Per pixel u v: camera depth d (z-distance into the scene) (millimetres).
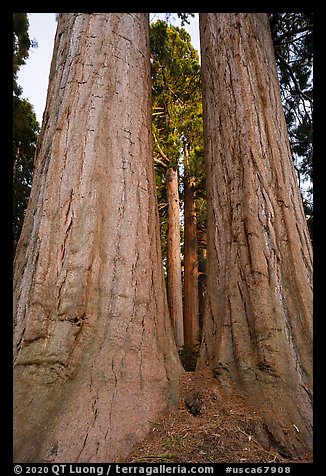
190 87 13750
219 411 2430
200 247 16281
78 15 3670
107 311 2625
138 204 3121
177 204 13500
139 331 2674
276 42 6379
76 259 2688
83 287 2609
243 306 2889
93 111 3227
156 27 13039
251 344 2719
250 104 3551
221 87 3801
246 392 2539
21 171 11898
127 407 2307
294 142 7633
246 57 3773
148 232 3113
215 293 3217
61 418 2100
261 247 3000
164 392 2561
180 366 2939
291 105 7633
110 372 2395
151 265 3031
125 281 2771
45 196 2885
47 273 2621
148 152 3469
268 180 3264
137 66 3670
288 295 2842
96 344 2479
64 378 2285
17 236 11422
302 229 3186
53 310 2516
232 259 3119
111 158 3145
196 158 12625
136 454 2109
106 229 2893
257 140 3410
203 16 4426
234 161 3441
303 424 2287
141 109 3523
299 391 2438
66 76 3385
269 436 2236
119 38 3635
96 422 2143
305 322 2705
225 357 2771
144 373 2531
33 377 2246
